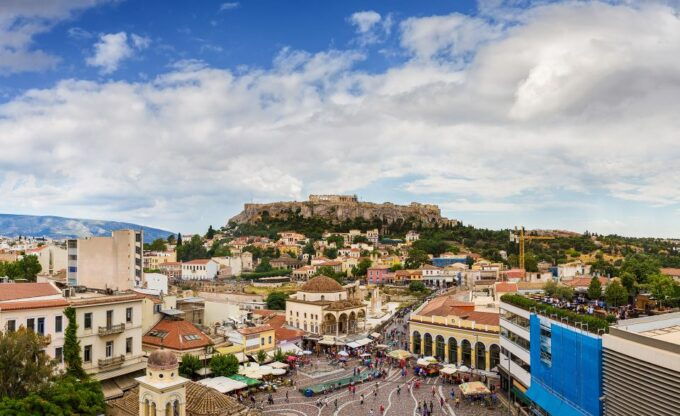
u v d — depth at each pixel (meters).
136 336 90.81
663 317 72.12
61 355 78.25
